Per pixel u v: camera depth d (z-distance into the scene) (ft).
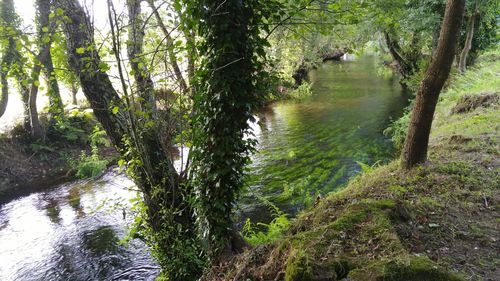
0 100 39.99
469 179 15.43
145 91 16.42
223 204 14.51
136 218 17.81
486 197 13.89
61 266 22.53
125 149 17.67
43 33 16.19
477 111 27.66
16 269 22.41
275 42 55.93
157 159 17.26
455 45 15.57
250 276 11.44
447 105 34.91
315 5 14.80
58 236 26.04
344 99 63.72
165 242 17.16
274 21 15.34
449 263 10.03
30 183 36.94
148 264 22.16
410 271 8.80
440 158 18.62
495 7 44.78
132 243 24.48
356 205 12.62
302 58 72.08
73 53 16.16
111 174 38.40
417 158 17.51
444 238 11.34
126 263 22.40
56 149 42.19
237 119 13.94
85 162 39.42
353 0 14.34
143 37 17.11
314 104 61.72
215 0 12.57
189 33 14.03
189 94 16.31
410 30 44.68
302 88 71.10
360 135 41.70
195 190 15.29
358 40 50.90
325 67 112.57
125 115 16.35
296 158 35.99
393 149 35.50
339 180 29.68
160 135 16.81
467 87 38.34
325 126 47.11
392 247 9.83
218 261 14.62
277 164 34.81
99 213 29.14
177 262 16.48
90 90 16.61
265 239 16.14
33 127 40.96
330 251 10.09
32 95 40.04
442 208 13.33
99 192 33.76
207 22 12.98
